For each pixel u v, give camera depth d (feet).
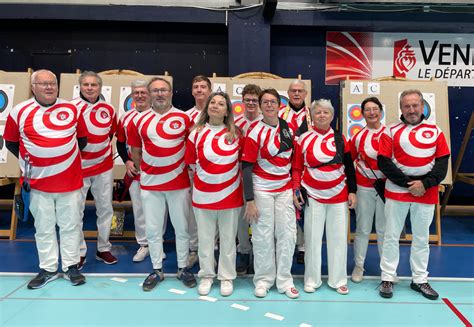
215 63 17.87
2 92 14.28
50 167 9.59
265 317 8.43
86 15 16.49
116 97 14.52
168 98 9.50
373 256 12.51
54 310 8.69
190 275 10.07
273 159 9.02
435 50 17.51
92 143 11.07
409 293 9.73
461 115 17.81
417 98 9.07
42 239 9.98
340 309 8.82
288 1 16.58
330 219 9.54
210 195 9.13
